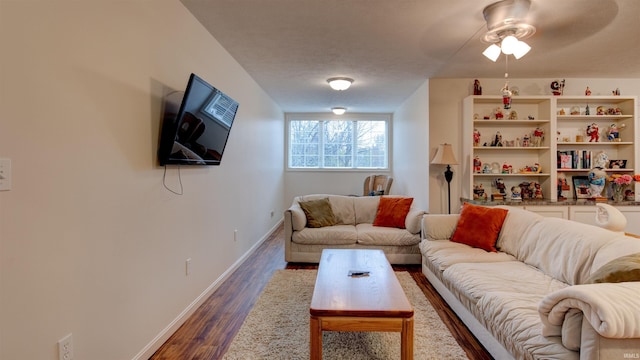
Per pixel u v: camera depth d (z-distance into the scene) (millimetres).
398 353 1980
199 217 2680
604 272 1568
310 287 3049
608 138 4215
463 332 2227
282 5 2377
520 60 3557
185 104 2082
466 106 4160
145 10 1938
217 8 2420
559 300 1360
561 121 4332
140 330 1897
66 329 1391
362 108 6457
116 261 1693
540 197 4203
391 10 2443
